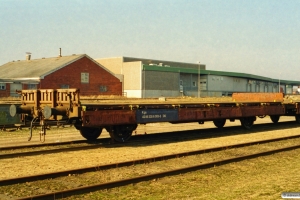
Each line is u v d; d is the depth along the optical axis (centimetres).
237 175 1033
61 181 922
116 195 812
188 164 1162
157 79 7688
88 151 1398
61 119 1458
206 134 2016
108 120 1502
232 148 1479
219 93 9262
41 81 5475
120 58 7756
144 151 1410
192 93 8669
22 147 1455
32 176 917
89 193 817
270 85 11825
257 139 1823
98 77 6362
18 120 2161
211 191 862
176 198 801
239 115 2142
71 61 5897
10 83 5031
